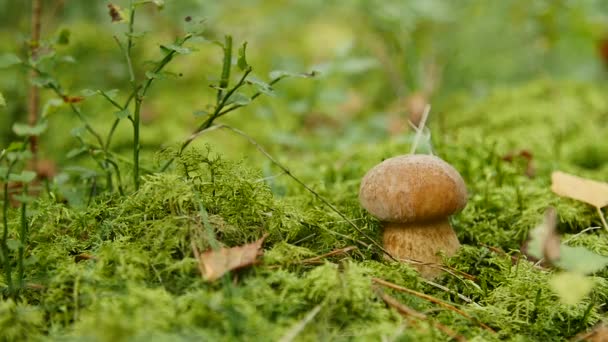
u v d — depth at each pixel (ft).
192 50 1.45
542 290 1.42
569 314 1.38
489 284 1.49
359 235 1.55
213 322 1.27
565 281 1.27
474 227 1.65
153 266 1.36
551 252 1.29
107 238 1.45
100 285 1.33
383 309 1.33
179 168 1.51
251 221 1.47
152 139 2.37
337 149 2.33
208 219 1.42
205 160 1.51
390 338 1.28
